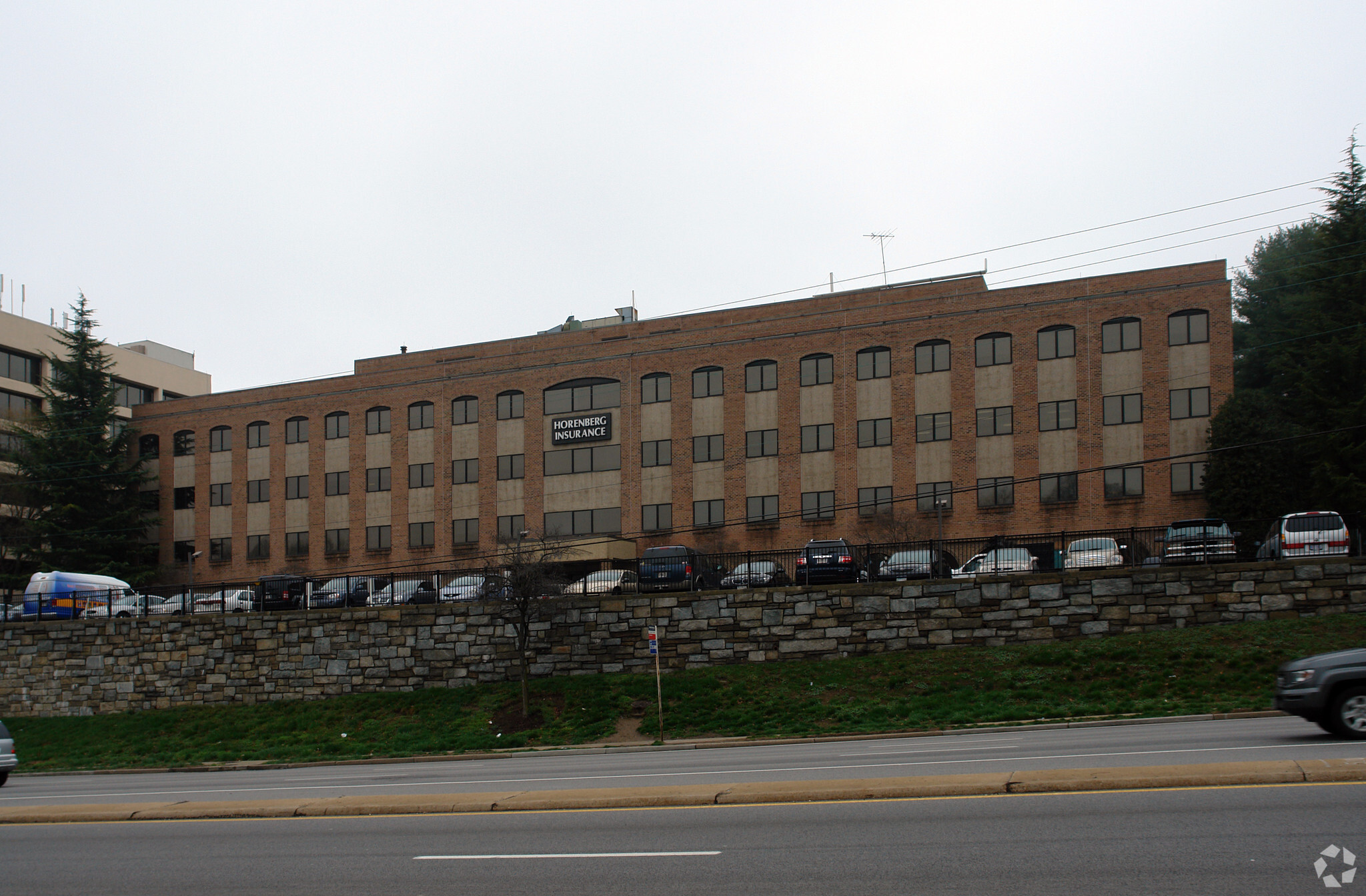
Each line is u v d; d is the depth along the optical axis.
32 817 14.16
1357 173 44.53
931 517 49.97
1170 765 12.39
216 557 63.38
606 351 57.03
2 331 67.88
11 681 40.22
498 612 34.16
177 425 65.69
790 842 9.65
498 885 8.79
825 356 53.03
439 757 26.92
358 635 35.78
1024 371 49.56
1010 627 29.80
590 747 26.17
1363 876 7.67
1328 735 15.52
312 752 29.53
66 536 60.91
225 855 10.86
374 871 9.62
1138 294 48.28
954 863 8.51
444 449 59.28
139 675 38.38
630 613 33.03
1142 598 28.88
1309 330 43.34
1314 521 28.84
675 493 54.62
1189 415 46.97
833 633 31.22
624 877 8.75
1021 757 15.30
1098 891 7.55
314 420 62.34
